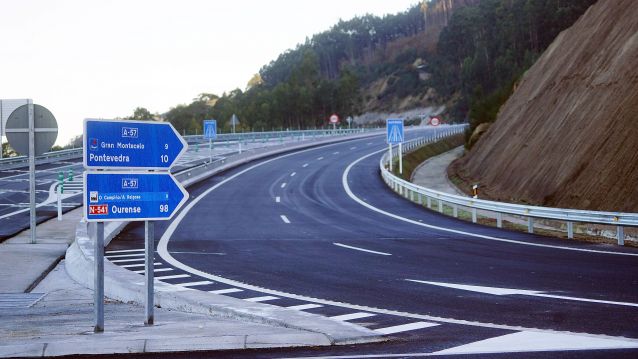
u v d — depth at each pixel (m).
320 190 41.44
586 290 12.50
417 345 8.05
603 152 28.22
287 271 16.19
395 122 48.19
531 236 22.94
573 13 144.25
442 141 82.38
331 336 8.20
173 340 7.89
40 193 40.41
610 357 7.19
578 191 27.94
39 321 10.37
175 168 54.94
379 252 19.38
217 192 40.28
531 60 141.38
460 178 47.72
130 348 7.76
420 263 17.02
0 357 7.50
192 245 21.75
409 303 11.64
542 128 37.91
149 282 9.27
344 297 12.50
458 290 12.86
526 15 165.00
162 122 8.98
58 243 21.77
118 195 8.67
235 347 7.93
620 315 10.02
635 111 28.02
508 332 8.85
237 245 21.55
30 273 16.84
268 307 10.50
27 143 20.55
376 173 51.47
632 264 16.03
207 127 53.84
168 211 9.02
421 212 31.62
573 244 20.50
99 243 8.65
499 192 37.41
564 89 38.34
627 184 25.20
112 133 8.64
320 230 25.38
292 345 8.05
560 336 8.48
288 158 65.19
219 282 14.77
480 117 73.00
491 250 19.31
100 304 8.63
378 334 8.45
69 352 7.67
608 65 34.06
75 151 68.94
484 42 196.38
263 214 30.89
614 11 38.69
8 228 25.70
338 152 71.69
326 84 198.12
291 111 199.12
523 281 13.80
